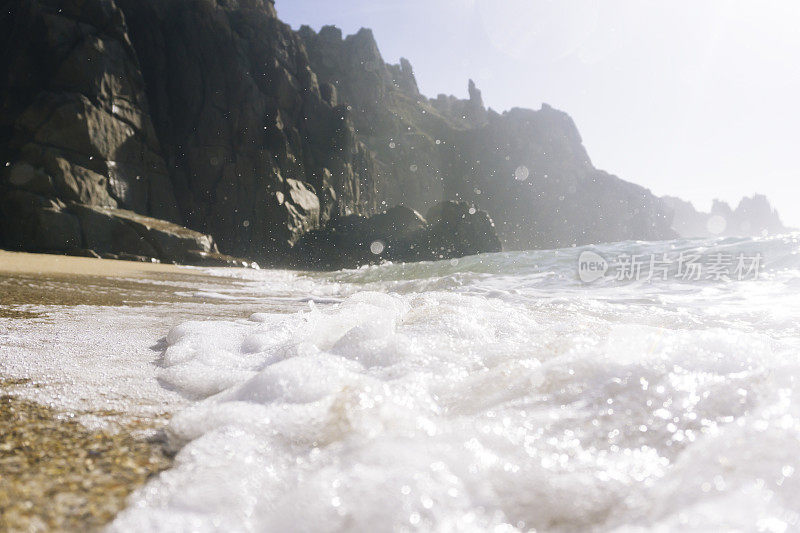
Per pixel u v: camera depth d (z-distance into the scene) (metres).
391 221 38.56
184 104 33.31
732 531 0.67
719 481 0.80
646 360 1.34
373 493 0.81
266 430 1.17
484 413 1.22
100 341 2.60
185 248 22.94
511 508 0.82
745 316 3.73
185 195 32.22
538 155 83.88
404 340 1.82
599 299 5.07
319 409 1.22
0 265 9.50
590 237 81.06
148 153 29.28
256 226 34.22
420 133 81.88
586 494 0.85
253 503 0.88
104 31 28.47
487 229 39.06
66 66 25.81
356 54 84.56
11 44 25.72
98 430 1.32
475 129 87.06
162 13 33.44
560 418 1.15
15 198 21.53
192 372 1.81
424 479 0.85
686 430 1.05
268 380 1.44
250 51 37.47
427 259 36.81
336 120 43.88
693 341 1.42
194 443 1.14
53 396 1.62
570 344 1.63
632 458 0.98
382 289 7.84
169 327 3.23
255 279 12.19
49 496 0.93
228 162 33.91
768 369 1.21
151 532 0.79
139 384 1.79
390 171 72.38
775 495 0.74
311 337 2.28
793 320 3.40
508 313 2.98
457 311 2.48
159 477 1.01
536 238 80.50
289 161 36.75
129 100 28.36
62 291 5.53
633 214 84.62
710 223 194.38
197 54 33.81
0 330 2.82
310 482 0.87
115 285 7.15
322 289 8.20
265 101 36.59
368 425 1.10
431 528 0.74
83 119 24.97
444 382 1.44
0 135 24.75
